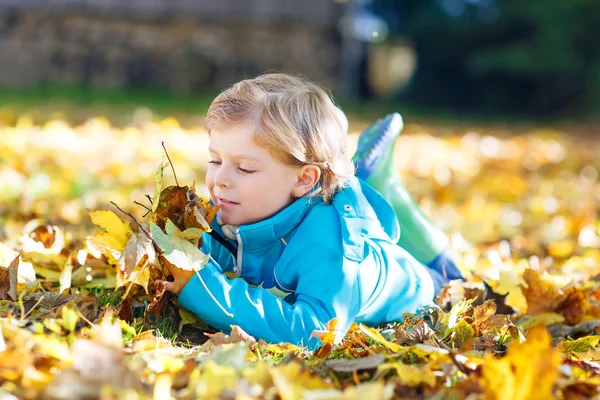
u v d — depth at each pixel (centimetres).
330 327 210
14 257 249
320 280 223
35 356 178
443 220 461
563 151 959
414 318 240
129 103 1318
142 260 215
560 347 231
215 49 1700
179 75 1694
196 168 654
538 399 167
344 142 245
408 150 888
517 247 410
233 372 171
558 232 446
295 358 196
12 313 211
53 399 158
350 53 1747
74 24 1652
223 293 218
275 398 172
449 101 2041
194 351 206
